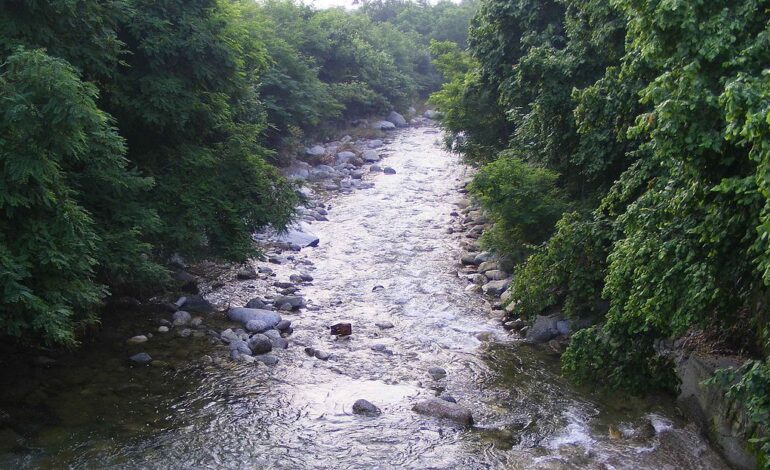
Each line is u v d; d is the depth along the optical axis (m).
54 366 9.63
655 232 7.44
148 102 10.64
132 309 11.84
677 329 6.80
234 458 7.67
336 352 10.88
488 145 19.38
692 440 8.11
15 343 9.87
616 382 8.44
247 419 8.57
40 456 7.44
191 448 7.83
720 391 8.09
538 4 15.51
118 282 11.58
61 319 7.77
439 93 20.97
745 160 6.30
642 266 7.30
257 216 12.14
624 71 8.36
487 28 17.67
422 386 9.77
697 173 6.59
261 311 12.02
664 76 6.45
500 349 11.21
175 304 12.29
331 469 7.52
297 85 26.70
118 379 9.45
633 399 9.25
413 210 20.48
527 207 12.81
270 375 9.88
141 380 9.47
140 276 10.28
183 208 11.15
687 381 8.85
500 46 16.98
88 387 9.14
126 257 9.60
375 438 8.21
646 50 6.61
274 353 10.66
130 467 7.36
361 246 17.00
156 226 10.18
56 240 7.91
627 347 8.25
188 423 8.41
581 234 10.09
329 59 34.53
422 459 7.77
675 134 6.36
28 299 7.36
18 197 7.34
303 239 16.94
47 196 7.60
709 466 7.63
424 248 16.92
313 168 25.33
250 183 12.33
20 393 8.78
